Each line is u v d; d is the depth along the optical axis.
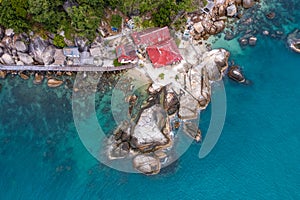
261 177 36.41
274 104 40.41
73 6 38.34
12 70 41.56
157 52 40.97
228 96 40.94
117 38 42.47
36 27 40.03
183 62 42.12
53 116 39.56
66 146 38.00
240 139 38.22
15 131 38.94
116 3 40.47
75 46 41.41
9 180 36.22
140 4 40.81
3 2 37.78
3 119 39.53
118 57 41.00
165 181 36.22
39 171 36.69
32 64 41.69
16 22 38.91
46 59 41.00
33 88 41.12
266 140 38.19
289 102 40.56
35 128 39.00
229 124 39.06
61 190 35.78
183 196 35.53
